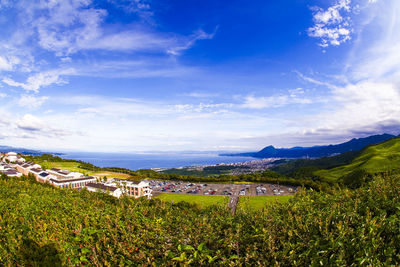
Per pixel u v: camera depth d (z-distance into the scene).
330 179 91.56
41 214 12.32
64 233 9.34
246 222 8.56
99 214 10.66
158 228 8.53
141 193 60.53
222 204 10.41
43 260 7.98
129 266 6.95
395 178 9.45
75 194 23.86
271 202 10.11
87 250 7.73
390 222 6.09
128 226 8.72
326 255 5.74
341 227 6.09
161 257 7.34
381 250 5.51
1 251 8.68
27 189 25.03
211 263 6.45
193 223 8.68
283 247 6.23
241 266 5.95
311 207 8.44
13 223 11.25
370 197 8.24
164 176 104.94
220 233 7.93
